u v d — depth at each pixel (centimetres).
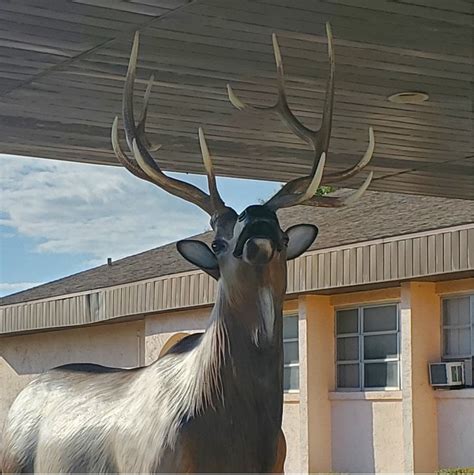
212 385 514
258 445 510
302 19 632
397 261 1315
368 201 1709
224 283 509
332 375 1520
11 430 642
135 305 1756
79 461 579
